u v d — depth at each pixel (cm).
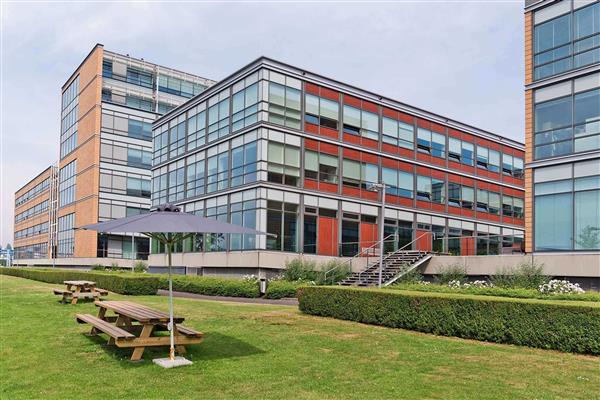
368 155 3378
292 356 962
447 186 3825
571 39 2008
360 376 823
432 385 769
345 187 3241
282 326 1300
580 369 860
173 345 903
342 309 1441
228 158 3228
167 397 711
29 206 8600
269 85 2969
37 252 7794
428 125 3744
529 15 2169
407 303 1272
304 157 3073
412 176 3606
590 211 1877
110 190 5403
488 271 2177
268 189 2898
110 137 5459
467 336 1146
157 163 4175
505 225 4238
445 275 2252
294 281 2572
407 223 3534
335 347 1044
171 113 4022
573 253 1889
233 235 3083
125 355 949
